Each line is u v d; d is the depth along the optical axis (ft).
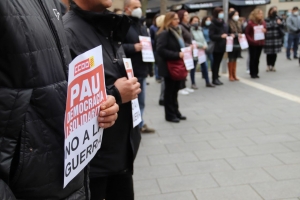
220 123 18.48
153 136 16.79
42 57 4.02
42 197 4.11
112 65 6.56
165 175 12.35
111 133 6.59
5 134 3.73
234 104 22.63
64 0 7.67
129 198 7.53
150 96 26.86
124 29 6.85
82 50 6.16
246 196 10.59
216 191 11.00
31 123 3.91
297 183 11.26
